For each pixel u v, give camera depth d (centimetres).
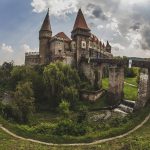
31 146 4672
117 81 8031
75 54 10244
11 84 8938
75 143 4988
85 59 9794
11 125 5638
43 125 5759
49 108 7838
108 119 6681
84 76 9638
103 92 8681
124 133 5294
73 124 5744
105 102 8162
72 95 7875
